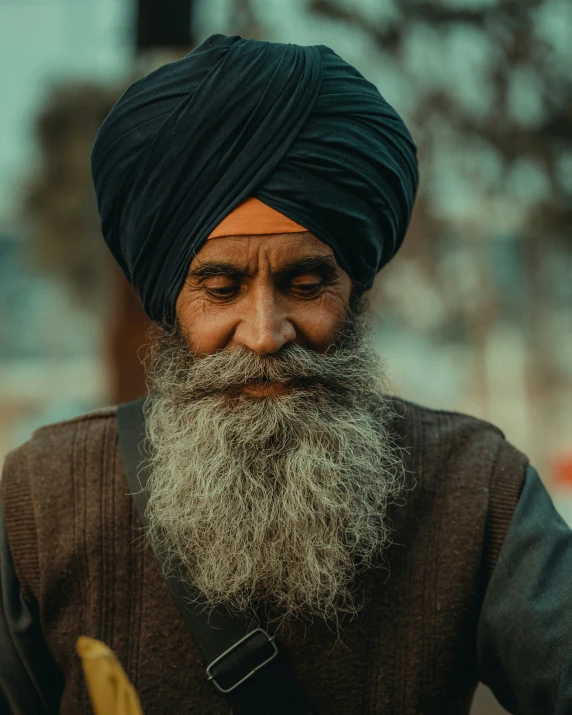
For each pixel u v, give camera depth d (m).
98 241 24.30
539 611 2.01
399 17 10.73
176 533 2.12
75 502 2.19
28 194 24.22
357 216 2.07
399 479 2.19
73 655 2.12
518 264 14.33
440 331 14.97
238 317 2.06
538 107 11.05
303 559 2.08
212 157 2.01
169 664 2.09
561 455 10.66
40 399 28.34
